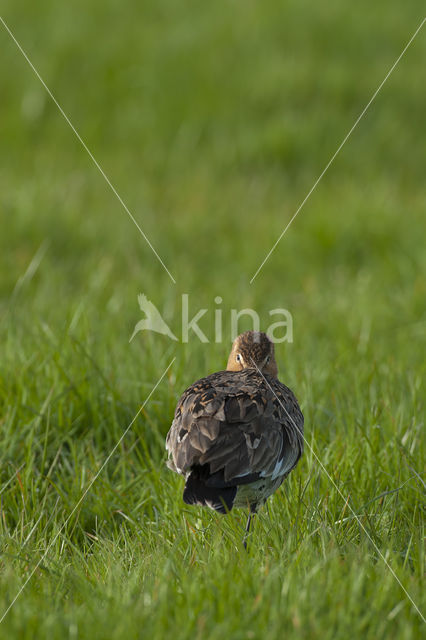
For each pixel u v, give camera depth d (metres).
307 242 29.91
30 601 11.26
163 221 32.16
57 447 16.12
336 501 13.76
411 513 13.92
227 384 13.82
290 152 38.97
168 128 41.78
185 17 53.16
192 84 44.97
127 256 28.48
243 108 42.69
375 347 21.14
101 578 11.95
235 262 28.92
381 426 15.87
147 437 16.64
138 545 13.12
